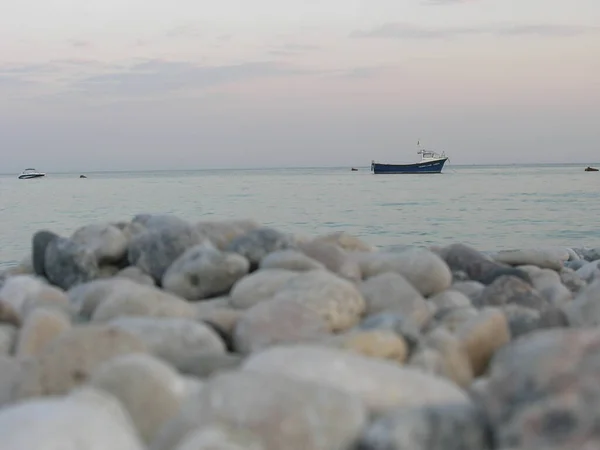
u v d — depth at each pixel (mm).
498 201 34562
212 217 26938
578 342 2621
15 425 2490
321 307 5270
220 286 6543
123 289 5402
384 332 4125
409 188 49812
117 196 42531
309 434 2617
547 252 9406
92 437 2467
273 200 36938
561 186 50156
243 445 2486
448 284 6910
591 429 2264
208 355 4082
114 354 3590
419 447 2559
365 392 3051
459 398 3182
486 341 4383
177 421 2752
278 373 2934
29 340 4473
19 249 17922
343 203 34188
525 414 2406
